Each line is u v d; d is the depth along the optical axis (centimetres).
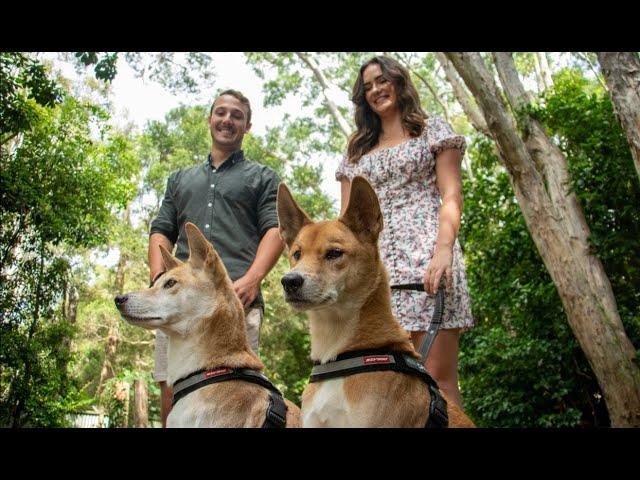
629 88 703
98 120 1514
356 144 424
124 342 2936
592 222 1017
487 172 1266
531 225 983
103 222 1355
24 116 1111
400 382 277
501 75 1266
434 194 393
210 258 391
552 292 1018
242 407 350
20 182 1134
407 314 368
